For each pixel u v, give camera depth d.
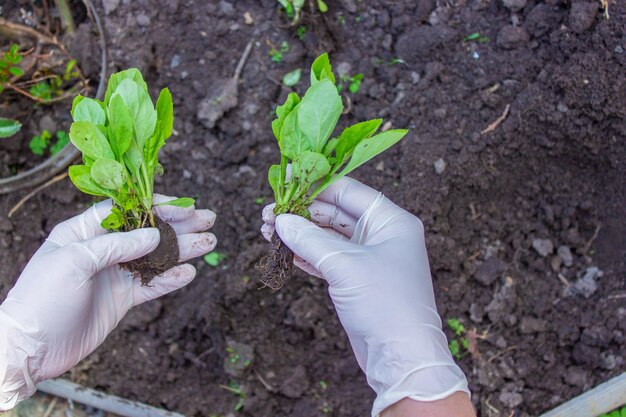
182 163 0.87
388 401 0.63
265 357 0.87
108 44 0.88
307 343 0.87
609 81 0.79
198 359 0.87
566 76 0.80
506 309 0.85
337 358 0.86
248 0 0.88
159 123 0.66
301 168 0.64
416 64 0.85
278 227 0.67
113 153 0.64
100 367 0.88
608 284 0.85
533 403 0.85
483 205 0.85
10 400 0.69
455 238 0.85
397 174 0.84
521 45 0.82
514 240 0.86
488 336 0.85
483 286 0.85
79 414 0.88
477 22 0.84
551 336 0.85
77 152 0.87
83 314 0.68
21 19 0.91
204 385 0.88
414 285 0.66
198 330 0.87
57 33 0.91
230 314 0.87
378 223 0.71
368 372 0.66
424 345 0.64
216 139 0.87
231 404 0.87
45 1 0.91
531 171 0.84
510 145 0.82
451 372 0.64
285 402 0.87
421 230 0.71
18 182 0.88
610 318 0.84
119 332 0.88
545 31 0.81
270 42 0.87
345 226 0.74
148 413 0.87
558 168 0.84
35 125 0.90
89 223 0.71
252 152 0.86
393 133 0.60
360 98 0.85
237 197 0.86
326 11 0.86
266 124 0.86
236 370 0.86
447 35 0.84
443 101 0.84
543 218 0.86
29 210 0.89
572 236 0.86
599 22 0.79
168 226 0.70
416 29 0.85
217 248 0.86
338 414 0.86
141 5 0.88
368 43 0.86
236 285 0.85
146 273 0.72
